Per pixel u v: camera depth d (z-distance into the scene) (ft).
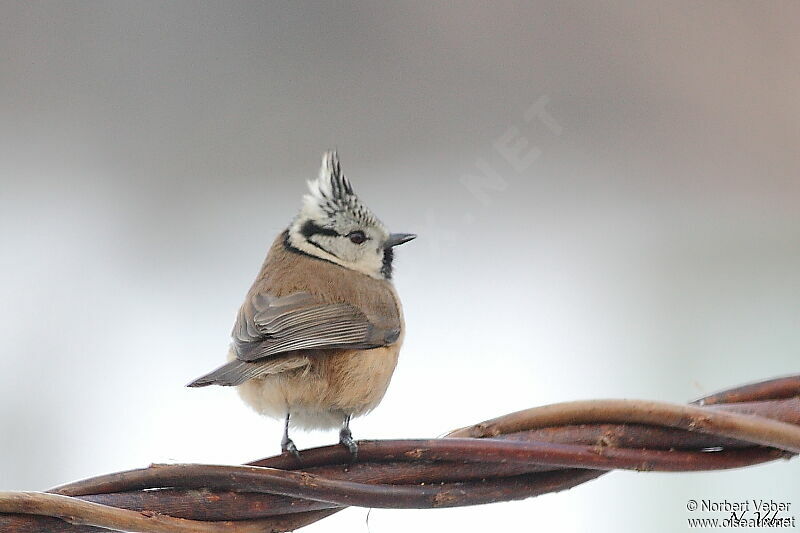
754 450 17.29
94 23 42.65
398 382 33.71
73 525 15.74
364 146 40.86
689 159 39.17
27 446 33.09
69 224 40.09
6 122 41.27
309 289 24.76
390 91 41.24
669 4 40.55
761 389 17.69
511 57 40.91
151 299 37.83
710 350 34.47
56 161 41.16
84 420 33.37
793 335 34.55
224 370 20.33
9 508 15.42
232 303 37.52
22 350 35.88
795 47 39.42
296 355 21.76
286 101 41.37
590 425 17.03
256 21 42.50
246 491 16.38
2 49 41.73
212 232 39.96
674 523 28.50
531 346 34.71
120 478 16.15
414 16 41.73
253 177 40.78
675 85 39.96
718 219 37.91
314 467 16.88
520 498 17.08
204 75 42.22
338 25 42.06
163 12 42.86
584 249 38.14
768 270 36.50
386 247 27.91
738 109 39.14
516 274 37.37
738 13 39.99
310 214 27.61
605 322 35.47
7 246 39.42
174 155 41.32
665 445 17.08
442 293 37.17
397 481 16.85
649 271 37.04
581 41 40.75
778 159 38.81
